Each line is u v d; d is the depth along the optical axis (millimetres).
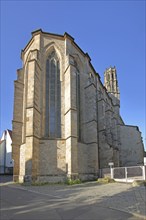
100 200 12680
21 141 28406
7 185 22344
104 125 34875
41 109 26250
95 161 28062
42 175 23641
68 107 26047
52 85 28125
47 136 26047
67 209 10047
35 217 8359
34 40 29344
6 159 53594
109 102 49000
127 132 55719
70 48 30297
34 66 25703
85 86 32156
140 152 55062
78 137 29266
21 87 30594
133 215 9125
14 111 29062
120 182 23484
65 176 24297
